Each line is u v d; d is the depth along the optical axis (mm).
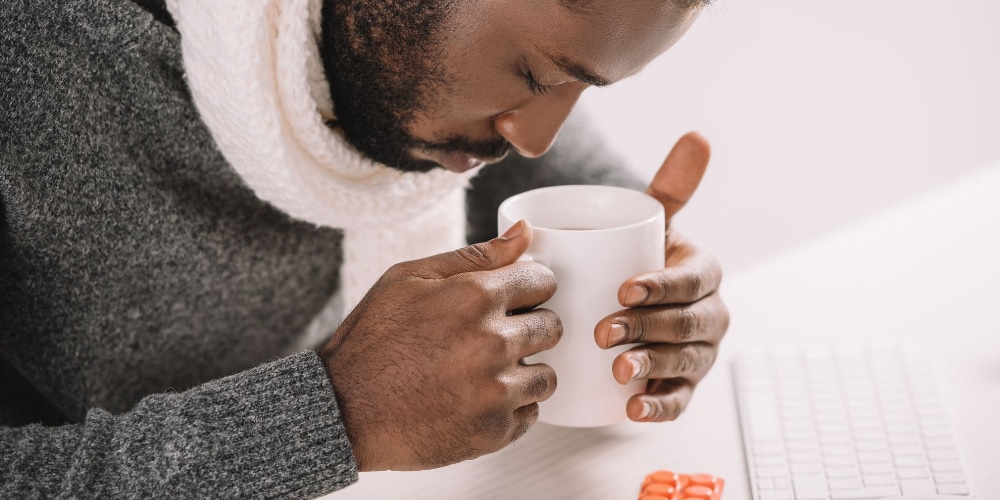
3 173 806
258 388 702
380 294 713
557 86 757
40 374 871
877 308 917
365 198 844
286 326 945
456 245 959
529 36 722
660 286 740
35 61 808
